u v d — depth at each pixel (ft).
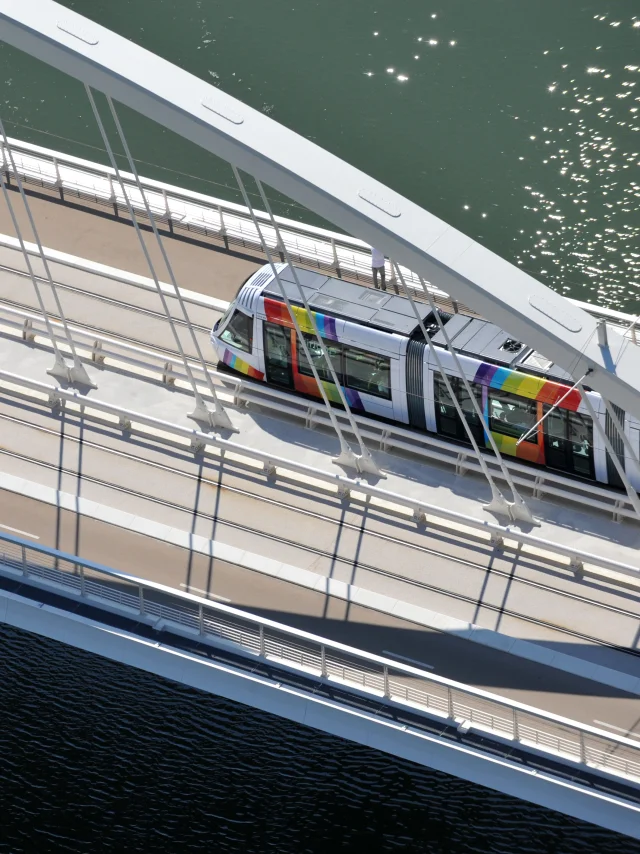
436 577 146.92
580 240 236.22
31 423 165.68
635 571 141.69
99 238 192.95
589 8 273.75
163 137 256.73
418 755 131.34
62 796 160.76
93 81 125.18
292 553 149.59
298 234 191.11
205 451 161.79
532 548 150.00
